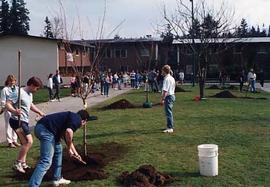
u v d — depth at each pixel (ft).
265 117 51.72
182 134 39.45
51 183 23.68
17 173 26.12
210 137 37.52
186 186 22.81
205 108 63.57
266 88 133.39
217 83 169.07
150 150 32.32
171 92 40.73
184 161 28.50
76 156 24.16
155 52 201.26
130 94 105.60
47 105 78.48
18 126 26.43
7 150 33.96
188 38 91.40
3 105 34.04
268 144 34.04
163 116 53.88
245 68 182.60
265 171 25.61
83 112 23.31
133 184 22.85
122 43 218.79
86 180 24.30
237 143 34.53
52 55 161.27
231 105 68.49
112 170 26.43
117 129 43.37
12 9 291.99
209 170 24.64
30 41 162.20
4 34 161.58
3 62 162.61
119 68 221.46
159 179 23.35
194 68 145.59
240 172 25.43
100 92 108.27
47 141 21.79
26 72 162.61
